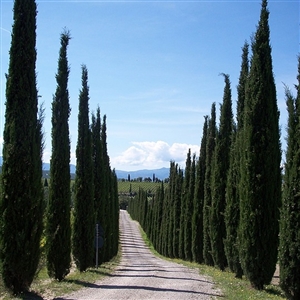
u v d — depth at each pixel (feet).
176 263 105.29
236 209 63.67
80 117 71.20
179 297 42.47
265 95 50.65
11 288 41.83
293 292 38.88
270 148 50.08
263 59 51.29
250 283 52.13
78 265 70.69
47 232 55.93
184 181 126.00
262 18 51.67
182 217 126.52
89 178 71.61
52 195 56.65
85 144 71.46
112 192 125.08
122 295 43.65
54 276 56.13
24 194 41.91
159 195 188.55
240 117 64.13
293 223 38.73
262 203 49.65
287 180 39.78
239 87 65.31
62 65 57.98
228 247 63.93
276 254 49.73
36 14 44.96
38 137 44.29
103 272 68.95
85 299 41.04
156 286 51.03
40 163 44.09
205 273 70.38
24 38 43.32
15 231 41.34
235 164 64.59
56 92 57.77
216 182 78.23
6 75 42.96
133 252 177.88
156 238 191.01
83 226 70.79
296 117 39.93
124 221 393.50
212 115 92.53
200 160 104.37
